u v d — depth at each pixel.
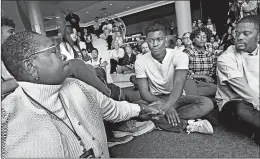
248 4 1.89
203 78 2.39
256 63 1.51
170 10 8.74
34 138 0.57
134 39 5.17
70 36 1.95
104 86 1.08
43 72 0.66
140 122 1.77
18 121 0.58
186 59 1.71
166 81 1.83
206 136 1.53
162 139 1.56
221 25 2.40
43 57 0.65
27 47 0.64
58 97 0.72
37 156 0.55
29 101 0.64
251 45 1.50
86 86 0.82
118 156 1.35
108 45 4.06
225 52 1.67
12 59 0.65
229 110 1.60
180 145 1.42
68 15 2.98
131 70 3.56
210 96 2.30
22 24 3.67
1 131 0.55
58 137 0.61
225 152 1.27
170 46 3.67
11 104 0.60
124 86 2.76
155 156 1.30
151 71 1.84
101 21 5.00
